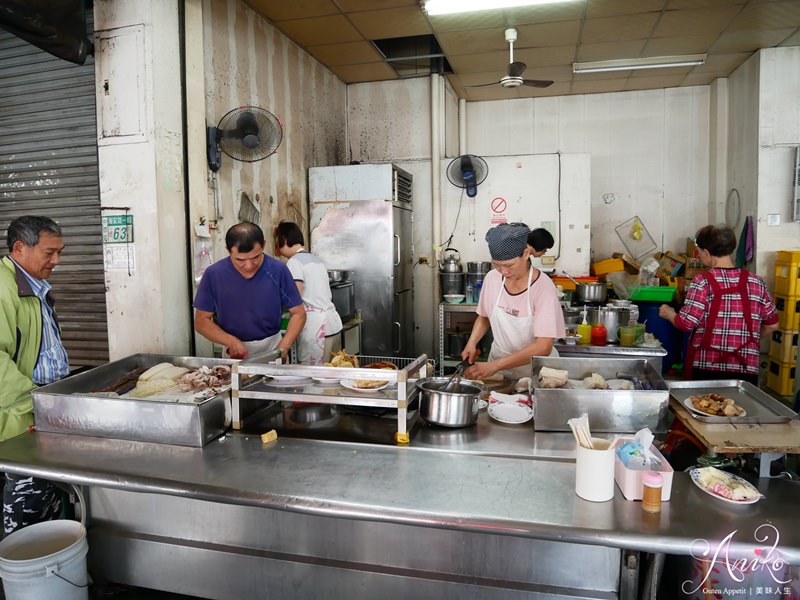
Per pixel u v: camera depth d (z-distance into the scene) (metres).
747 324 3.00
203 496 1.61
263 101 4.38
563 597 1.64
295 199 4.92
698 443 1.92
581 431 1.58
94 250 3.29
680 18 4.49
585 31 4.74
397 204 5.19
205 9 3.59
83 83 3.20
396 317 5.17
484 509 1.48
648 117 6.66
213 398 1.98
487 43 5.00
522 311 2.67
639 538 1.35
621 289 5.64
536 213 5.79
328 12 4.28
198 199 3.36
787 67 5.28
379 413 2.26
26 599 1.72
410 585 1.74
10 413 2.13
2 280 2.15
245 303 2.89
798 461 2.09
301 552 1.85
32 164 3.36
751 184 5.59
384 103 6.18
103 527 2.05
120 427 1.99
